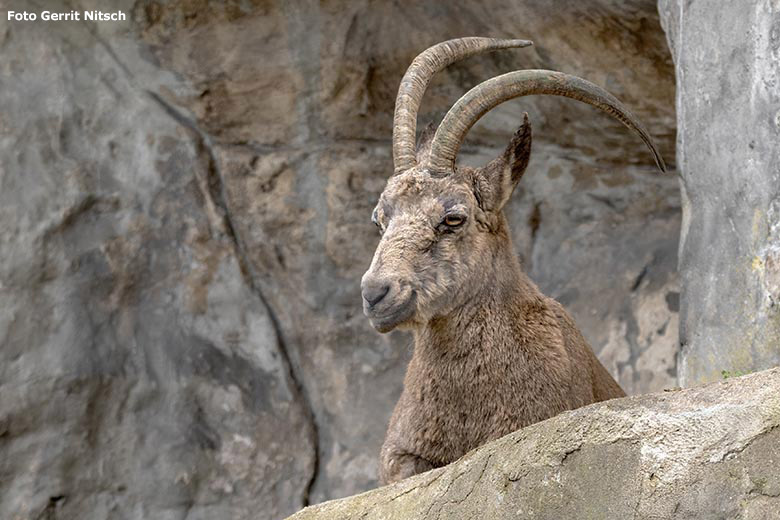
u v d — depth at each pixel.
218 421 26.16
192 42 25.80
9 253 25.48
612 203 26.88
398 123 18.31
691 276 19.64
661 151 25.86
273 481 26.16
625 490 11.88
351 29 25.52
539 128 26.31
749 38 17.89
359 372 26.75
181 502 25.67
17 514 24.98
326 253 26.81
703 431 11.76
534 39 24.52
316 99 26.19
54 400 25.36
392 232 17.27
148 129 26.19
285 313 26.78
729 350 18.17
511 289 18.09
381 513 14.30
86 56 26.02
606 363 26.31
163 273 26.27
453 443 17.80
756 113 17.69
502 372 17.66
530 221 27.14
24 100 25.86
